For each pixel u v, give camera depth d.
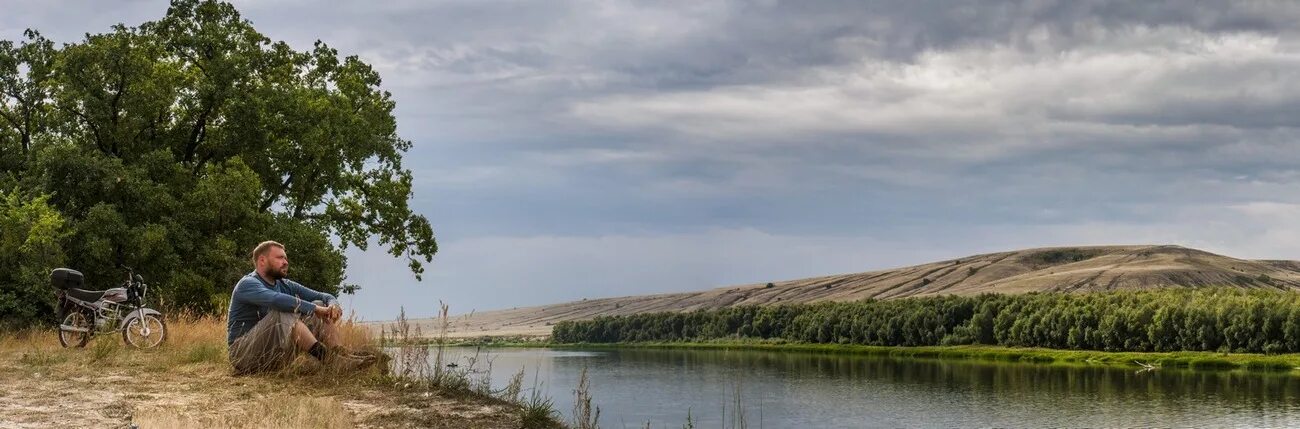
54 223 23.28
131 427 6.86
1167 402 90.62
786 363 152.50
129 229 31.88
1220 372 123.25
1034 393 99.62
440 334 9.95
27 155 34.88
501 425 7.89
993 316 184.88
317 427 7.19
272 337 9.84
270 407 7.82
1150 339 151.75
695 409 68.88
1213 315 145.62
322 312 9.92
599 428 8.23
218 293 30.48
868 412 80.19
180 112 39.19
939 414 80.56
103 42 35.16
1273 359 129.38
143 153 36.12
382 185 46.34
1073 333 163.75
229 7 40.06
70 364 11.16
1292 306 135.75
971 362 153.88
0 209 23.78
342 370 9.71
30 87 35.84
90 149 34.66
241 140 38.31
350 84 45.03
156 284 30.77
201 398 8.53
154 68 36.31
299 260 35.75
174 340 13.97
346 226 46.31
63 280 14.14
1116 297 170.00
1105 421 77.31
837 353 191.12
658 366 138.50
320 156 39.69
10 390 8.84
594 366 137.12
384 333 10.36
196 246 33.50
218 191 33.91
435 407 8.52
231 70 37.88
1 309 21.62
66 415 7.49
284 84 41.59
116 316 14.30
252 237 34.50
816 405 84.38
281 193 41.34
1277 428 72.88
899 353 182.38
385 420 7.86
